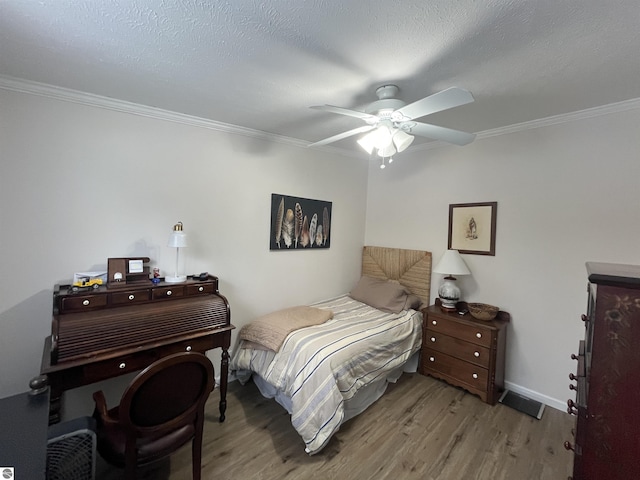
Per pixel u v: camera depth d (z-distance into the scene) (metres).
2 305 1.86
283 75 1.76
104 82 1.87
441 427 2.16
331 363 2.00
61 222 2.00
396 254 3.56
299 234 3.27
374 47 1.46
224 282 2.74
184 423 1.43
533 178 2.51
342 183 3.66
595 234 2.21
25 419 0.94
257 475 1.71
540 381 2.49
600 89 1.86
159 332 1.86
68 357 1.54
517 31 1.30
